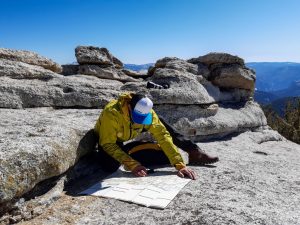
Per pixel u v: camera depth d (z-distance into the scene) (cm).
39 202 161
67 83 344
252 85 461
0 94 299
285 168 268
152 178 205
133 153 231
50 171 168
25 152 156
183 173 210
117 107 208
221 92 450
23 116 256
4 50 378
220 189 195
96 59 466
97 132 228
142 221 150
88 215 157
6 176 143
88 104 326
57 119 250
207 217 154
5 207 145
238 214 159
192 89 353
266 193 196
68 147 188
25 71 352
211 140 354
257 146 359
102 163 221
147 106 199
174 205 168
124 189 185
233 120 384
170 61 460
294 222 154
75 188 191
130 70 522
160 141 215
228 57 446
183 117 334
